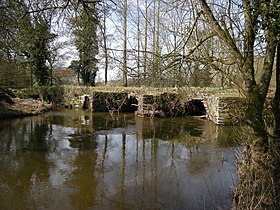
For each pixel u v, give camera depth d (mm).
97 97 25766
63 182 8102
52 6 7535
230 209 5828
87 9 7633
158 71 5230
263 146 4719
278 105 5070
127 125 18203
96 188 7656
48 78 31203
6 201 6855
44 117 21781
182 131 15961
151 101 22453
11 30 11859
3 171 8977
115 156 10812
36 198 7031
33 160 10203
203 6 4664
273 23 3818
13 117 21141
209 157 10469
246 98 4719
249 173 4973
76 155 10914
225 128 16734
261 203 4562
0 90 24234
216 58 4945
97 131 16016
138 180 8234
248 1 4078
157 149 11898
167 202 6719
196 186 7676
